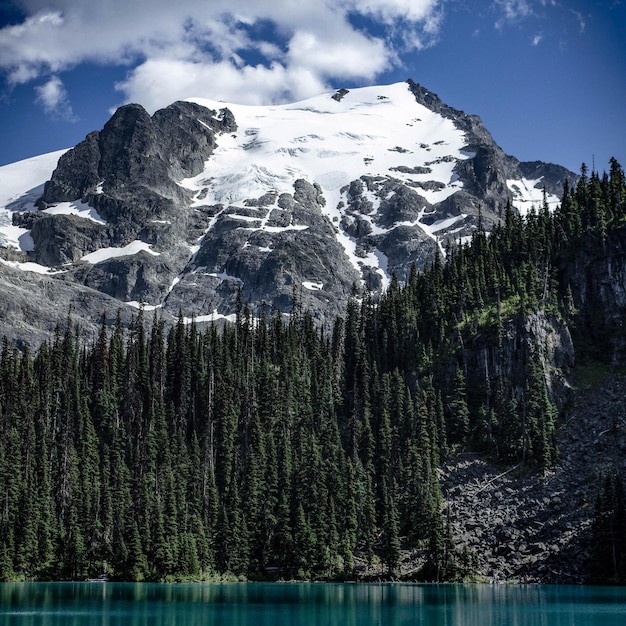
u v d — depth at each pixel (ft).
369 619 430.20
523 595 518.78
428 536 616.80
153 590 558.15
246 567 620.90
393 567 595.06
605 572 568.82
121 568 617.21
